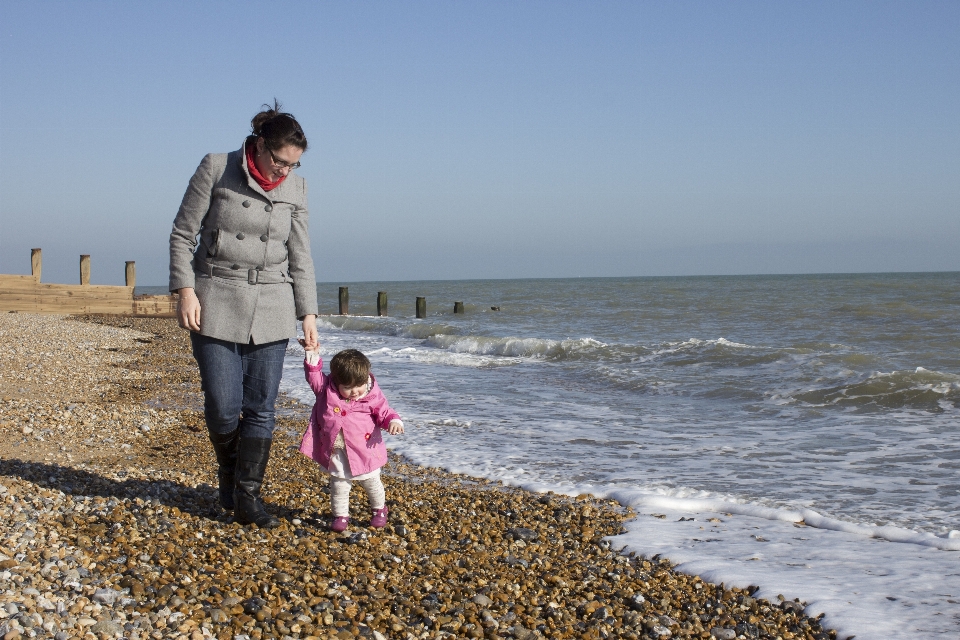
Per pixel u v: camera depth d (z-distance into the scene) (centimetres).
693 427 825
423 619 318
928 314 2219
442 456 686
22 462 536
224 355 397
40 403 792
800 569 397
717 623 336
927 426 805
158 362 1312
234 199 387
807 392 995
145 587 319
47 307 2264
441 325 2397
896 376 1022
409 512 482
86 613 289
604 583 377
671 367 1318
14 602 286
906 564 403
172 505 446
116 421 732
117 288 2308
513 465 651
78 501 431
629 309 3022
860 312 2388
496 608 336
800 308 2656
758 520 494
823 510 516
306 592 335
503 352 1703
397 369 1396
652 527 473
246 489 414
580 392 1095
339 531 424
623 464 653
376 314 3603
